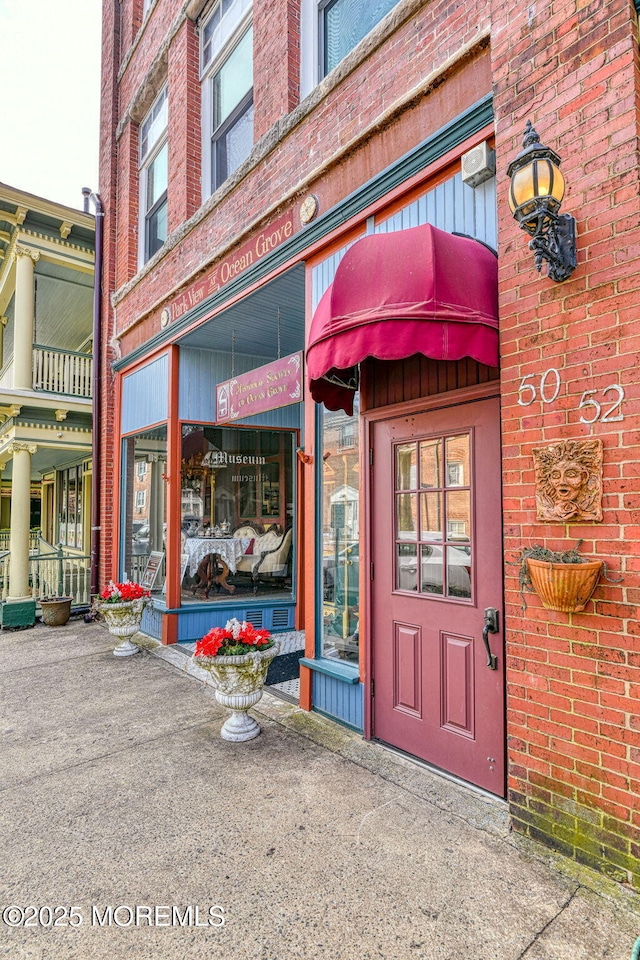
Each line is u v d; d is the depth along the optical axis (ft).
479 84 10.64
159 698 16.12
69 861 8.53
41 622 27.73
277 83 16.35
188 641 22.77
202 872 8.20
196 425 23.49
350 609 13.92
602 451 7.92
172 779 11.08
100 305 29.40
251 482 24.38
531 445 8.83
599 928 6.94
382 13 13.85
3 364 42.68
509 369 9.21
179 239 21.70
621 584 7.67
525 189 7.77
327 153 14.38
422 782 10.77
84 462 44.06
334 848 8.69
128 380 27.43
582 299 8.25
